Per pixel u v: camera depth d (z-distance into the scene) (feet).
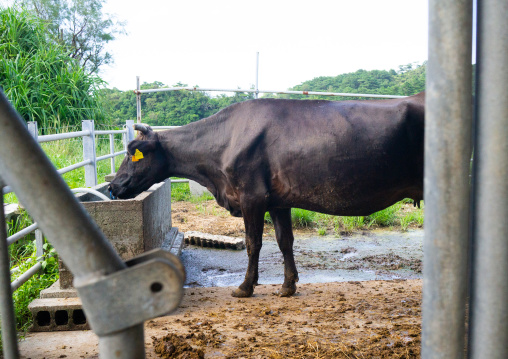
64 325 12.66
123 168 17.13
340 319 13.12
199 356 10.46
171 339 11.33
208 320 13.21
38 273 15.23
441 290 2.86
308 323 12.84
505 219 2.88
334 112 14.83
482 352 2.98
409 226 27.94
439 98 2.80
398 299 15.01
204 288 16.79
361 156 14.28
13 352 3.28
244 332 12.21
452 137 2.79
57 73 45.37
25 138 2.45
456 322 2.87
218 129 16.42
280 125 15.26
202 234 24.02
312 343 11.25
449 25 2.75
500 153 2.86
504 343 2.93
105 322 2.46
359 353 10.58
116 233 14.52
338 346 11.03
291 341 11.46
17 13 47.70
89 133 20.89
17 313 12.88
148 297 2.45
